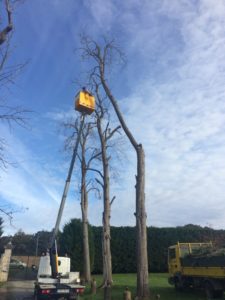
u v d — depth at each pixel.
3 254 31.02
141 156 18.52
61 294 17.39
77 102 18.89
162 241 39.78
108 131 25.06
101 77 21.42
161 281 27.08
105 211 23.86
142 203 17.84
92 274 37.06
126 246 38.66
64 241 34.44
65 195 19.36
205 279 18.03
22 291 22.67
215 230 40.78
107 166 24.59
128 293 15.89
